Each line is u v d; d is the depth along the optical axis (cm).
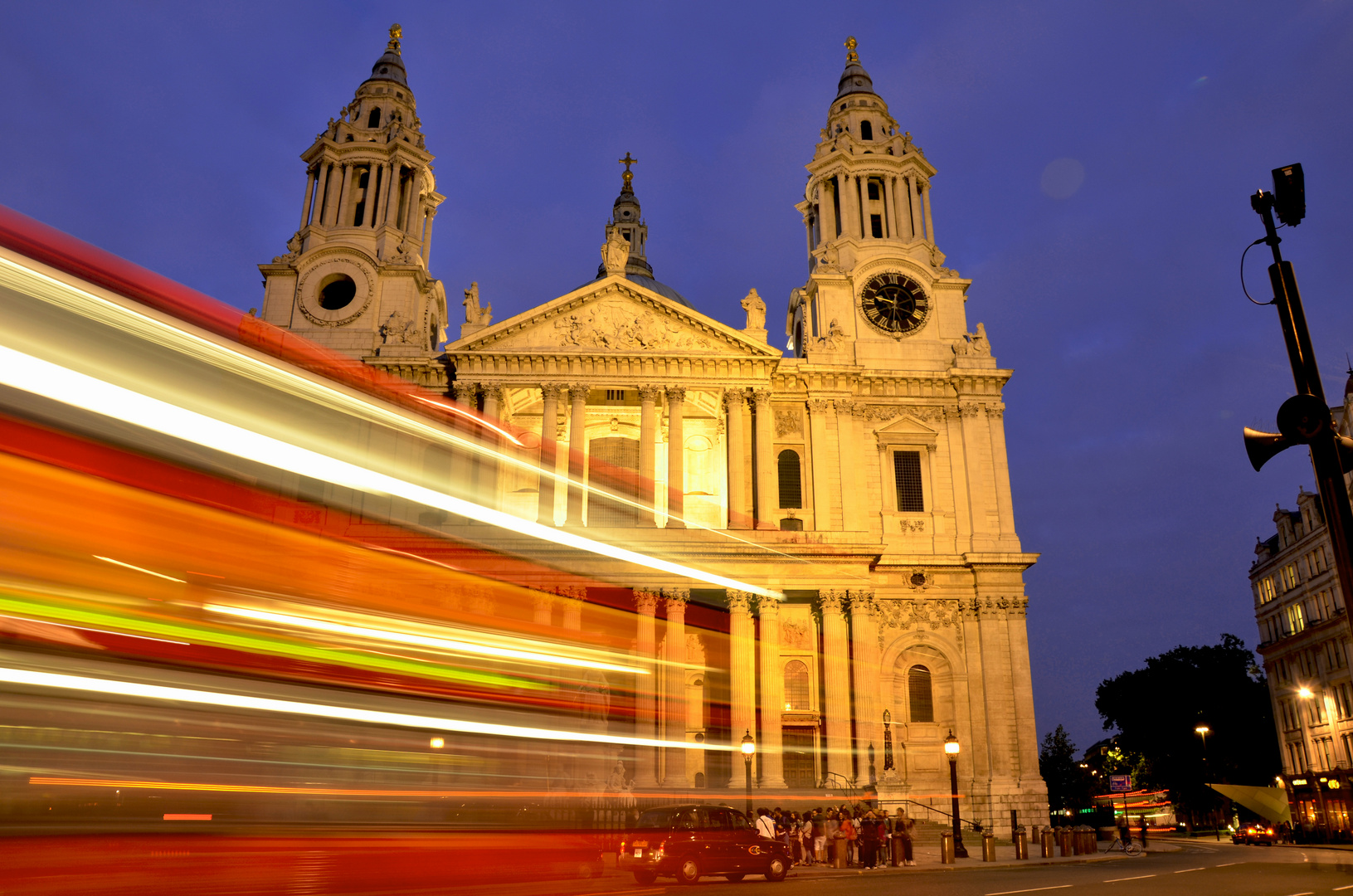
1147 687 10706
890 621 6381
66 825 996
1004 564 6431
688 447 6756
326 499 1340
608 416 6756
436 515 1496
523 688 1530
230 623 1166
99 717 1038
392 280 7162
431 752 1355
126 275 1233
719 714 5497
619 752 1881
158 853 1053
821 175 7625
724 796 5069
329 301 7219
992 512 6594
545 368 6316
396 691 1327
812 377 6644
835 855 3841
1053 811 15062
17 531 1024
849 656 5919
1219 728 10300
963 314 7144
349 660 1282
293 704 1205
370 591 1337
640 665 1895
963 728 6206
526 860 1460
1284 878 2911
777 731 5656
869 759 5741
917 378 6800
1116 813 12231
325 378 1419
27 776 984
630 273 10656
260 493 1258
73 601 1042
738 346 6388
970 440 6744
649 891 1869
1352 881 2744
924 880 2917
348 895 1209
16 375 1082
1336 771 6812
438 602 1429
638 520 5353
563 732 1595
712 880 2895
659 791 4506
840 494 6450
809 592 6012
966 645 6366
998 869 3628
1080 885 2611
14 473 1039
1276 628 10475
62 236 1197
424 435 1553
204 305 1309
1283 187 1112
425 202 8188
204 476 1204
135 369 1177
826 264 7194
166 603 1114
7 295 1112
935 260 7356
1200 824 11000
